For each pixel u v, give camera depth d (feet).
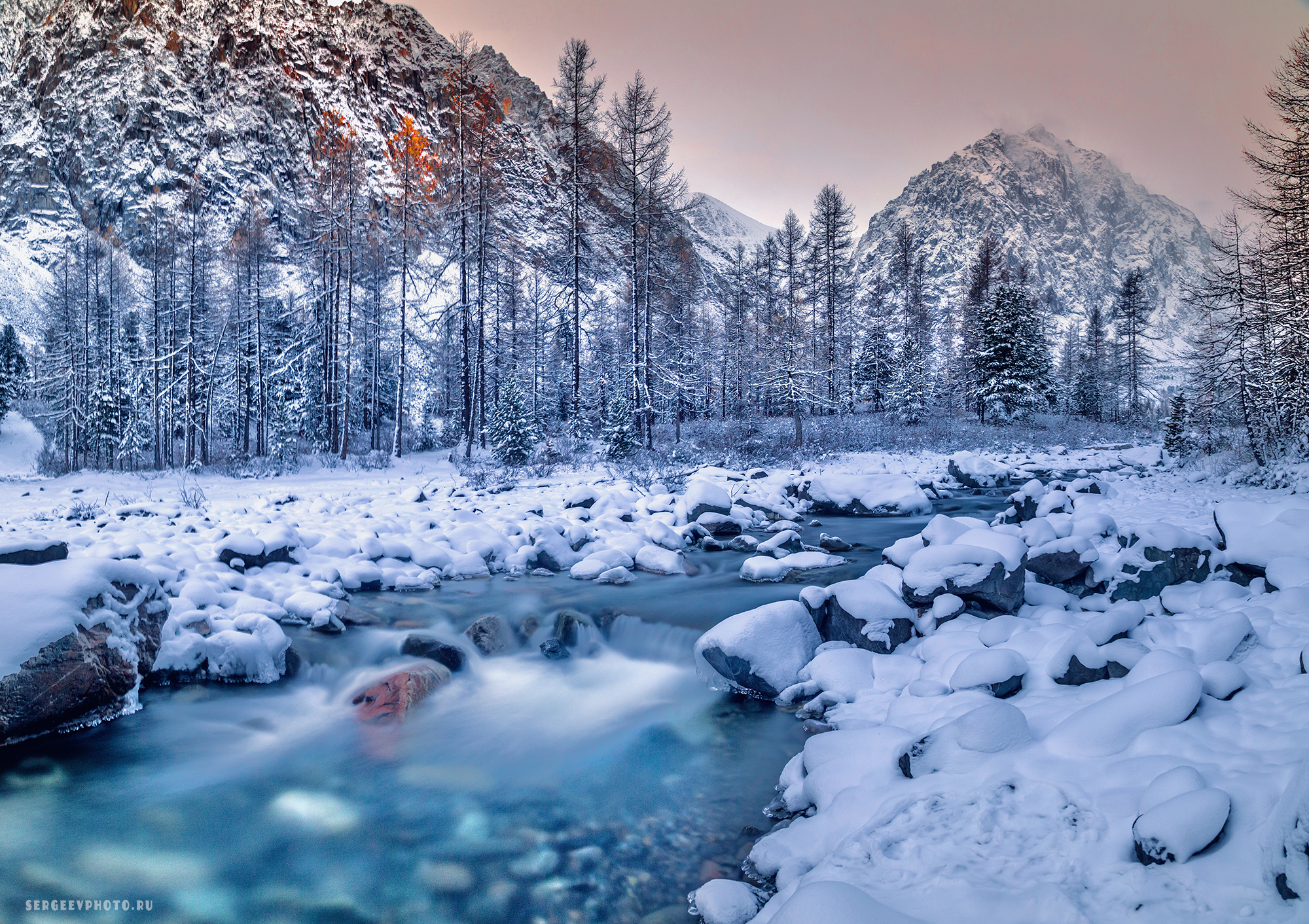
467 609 26.99
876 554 35.58
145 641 19.80
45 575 18.26
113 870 12.37
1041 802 10.21
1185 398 84.79
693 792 14.61
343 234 93.20
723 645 19.76
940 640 18.99
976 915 7.90
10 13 460.96
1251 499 41.93
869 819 11.03
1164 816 8.41
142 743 17.13
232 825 13.88
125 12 424.05
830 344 132.05
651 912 10.89
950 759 11.96
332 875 12.25
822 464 81.05
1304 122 53.78
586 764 16.20
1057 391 173.47
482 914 11.08
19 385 184.24
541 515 42.16
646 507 44.86
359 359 106.52
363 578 29.35
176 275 110.83
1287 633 15.30
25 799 14.62
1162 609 20.12
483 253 96.12
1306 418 55.52
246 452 99.66
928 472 74.08
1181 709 11.51
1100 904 7.70
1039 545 23.04
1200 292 66.13
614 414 87.56
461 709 19.70
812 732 16.80
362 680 21.06
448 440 123.24
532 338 123.65
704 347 134.92
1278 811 7.68
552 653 23.66
